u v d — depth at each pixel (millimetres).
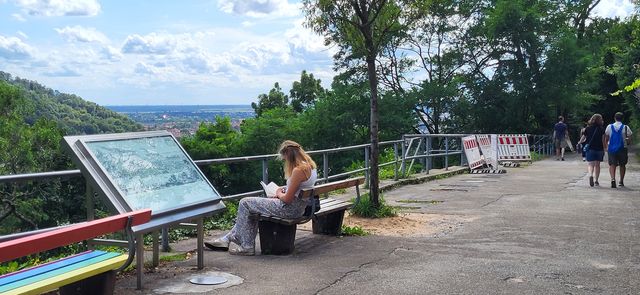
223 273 5996
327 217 8180
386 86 44875
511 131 42656
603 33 50656
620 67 27469
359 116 42500
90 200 5535
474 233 8422
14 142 36594
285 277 5875
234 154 50125
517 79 41469
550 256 6941
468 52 44500
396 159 15773
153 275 5879
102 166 5172
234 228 6992
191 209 5754
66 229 3986
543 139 37469
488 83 42312
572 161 27172
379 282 5738
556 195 12984
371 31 9266
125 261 4727
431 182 16453
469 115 42719
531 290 5500
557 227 8914
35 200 25047
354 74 44188
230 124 56500
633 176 17406
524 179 17078
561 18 43281
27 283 3924
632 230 8641
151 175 5621
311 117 45375
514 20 40594
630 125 38688
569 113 48156
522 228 8828
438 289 5512
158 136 6180
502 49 42562
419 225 9062
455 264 6516
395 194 13664
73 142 5164
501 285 5660
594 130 14828
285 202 6777
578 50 41562
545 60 41531
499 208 11055
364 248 7332
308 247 7371
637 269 6316
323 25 9273
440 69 45406
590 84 44375
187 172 6113
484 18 43312
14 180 5309
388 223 9062
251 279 5785
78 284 4730
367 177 14328
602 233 8406
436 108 43125
